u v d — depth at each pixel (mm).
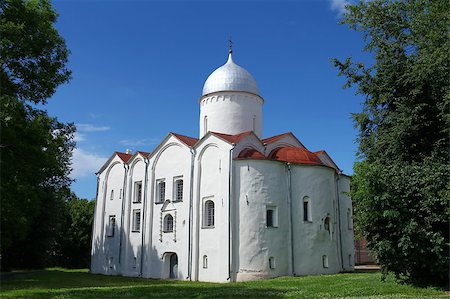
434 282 24016
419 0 27891
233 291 24969
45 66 30734
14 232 27234
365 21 29312
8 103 24844
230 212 35906
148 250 42562
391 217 22922
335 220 40531
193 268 37562
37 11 29656
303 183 38594
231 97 44594
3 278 37656
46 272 47594
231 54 47594
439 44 25312
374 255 24453
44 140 27188
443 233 23625
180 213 40344
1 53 27078
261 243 35438
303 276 35438
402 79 27109
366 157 28172
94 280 37219
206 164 39125
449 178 22922
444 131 24250
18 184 25734
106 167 51250
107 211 49469
